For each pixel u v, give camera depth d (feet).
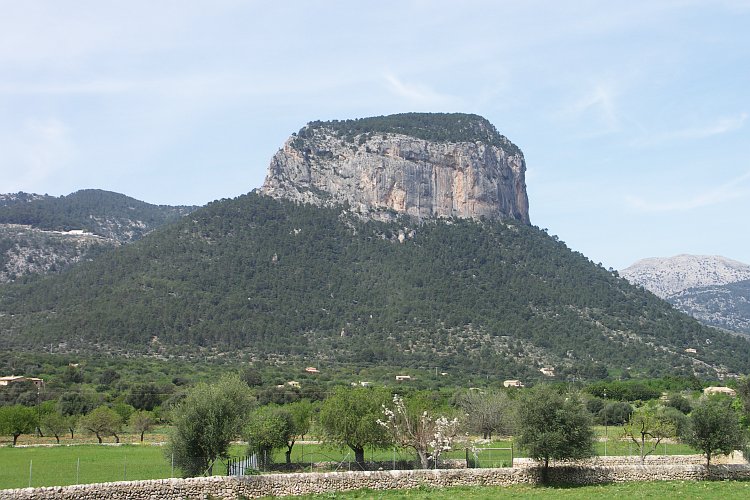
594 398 457.27
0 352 609.83
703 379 640.99
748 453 242.99
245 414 208.33
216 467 217.15
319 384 546.26
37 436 398.42
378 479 190.39
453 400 412.98
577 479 209.15
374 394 255.70
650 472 216.13
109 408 399.44
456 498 173.78
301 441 344.69
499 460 252.21
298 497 175.42
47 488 156.35
